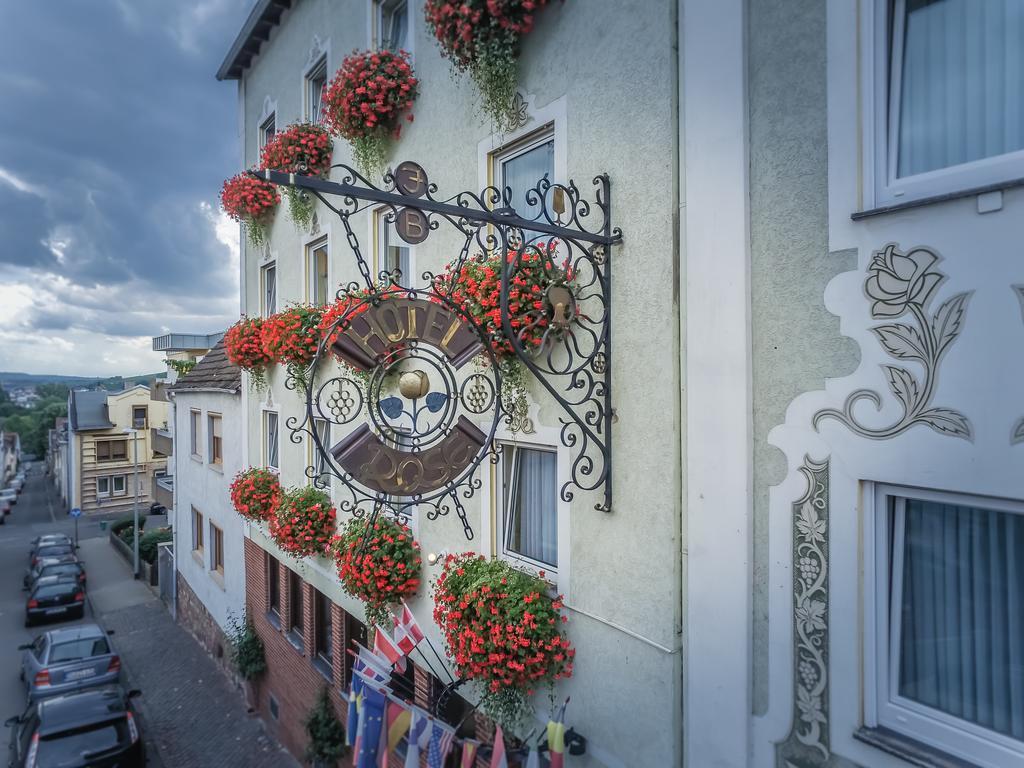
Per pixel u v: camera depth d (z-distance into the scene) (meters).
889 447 2.81
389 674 5.09
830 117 3.02
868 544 2.96
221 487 13.19
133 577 23.48
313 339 8.03
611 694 4.22
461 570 5.02
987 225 2.50
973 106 2.75
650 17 3.89
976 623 2.79
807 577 3.16
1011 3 2.66
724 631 3.50
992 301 2.49
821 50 3.06
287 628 10.30
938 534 2.89
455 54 5.19
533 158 5.14
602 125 4.23
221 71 11.52
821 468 3.08
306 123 8.39
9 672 14.70
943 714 2.84
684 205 3.68
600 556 4.30
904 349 2.75
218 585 13.56
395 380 6.69
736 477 3.41
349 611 7.90
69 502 43.31
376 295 3.50
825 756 3.12
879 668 2.98
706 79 3.54
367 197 3.22
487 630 4.46
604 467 4.13
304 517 8.22
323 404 8.40
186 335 21.36
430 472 3.69
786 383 3.22
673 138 3.76
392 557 6.32
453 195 5.82
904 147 2.93
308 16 8.87
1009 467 2.45
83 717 8.92
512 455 5.35
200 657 14.38
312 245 8.97
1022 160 2.54
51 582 19.02
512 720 4.75
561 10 4.57
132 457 38.66
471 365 5.61
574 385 3.94
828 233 3.03
